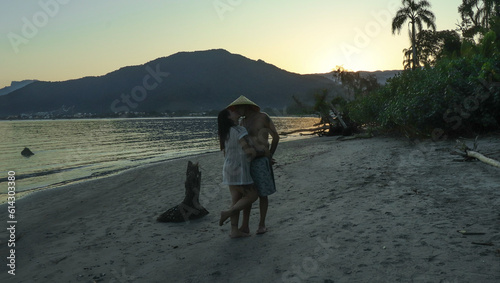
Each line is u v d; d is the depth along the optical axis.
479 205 4.29
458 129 11.44
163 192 8.60
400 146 11.52
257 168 4.23
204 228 5.10
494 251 2.95
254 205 6.03
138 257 4.14
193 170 5.78
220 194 7.48
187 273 3.47
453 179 5.85
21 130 80.44
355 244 3.54
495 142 9.15
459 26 38.44
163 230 5.23
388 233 3.72
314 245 3.69
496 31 18.19
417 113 11.75
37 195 10.17
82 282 3.56
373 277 2.80
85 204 8.23
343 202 5.34
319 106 25.47
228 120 4.19
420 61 46.06
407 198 5.04
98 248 4.68
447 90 11.24
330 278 2.90
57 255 4.57
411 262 2.96
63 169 17.78
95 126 101.56
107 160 21.38
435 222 3.87
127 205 7.53
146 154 24.00
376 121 18.11
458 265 2.79
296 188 6.97
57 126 109.62
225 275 3.30
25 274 4.00
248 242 4.14
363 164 8.70
